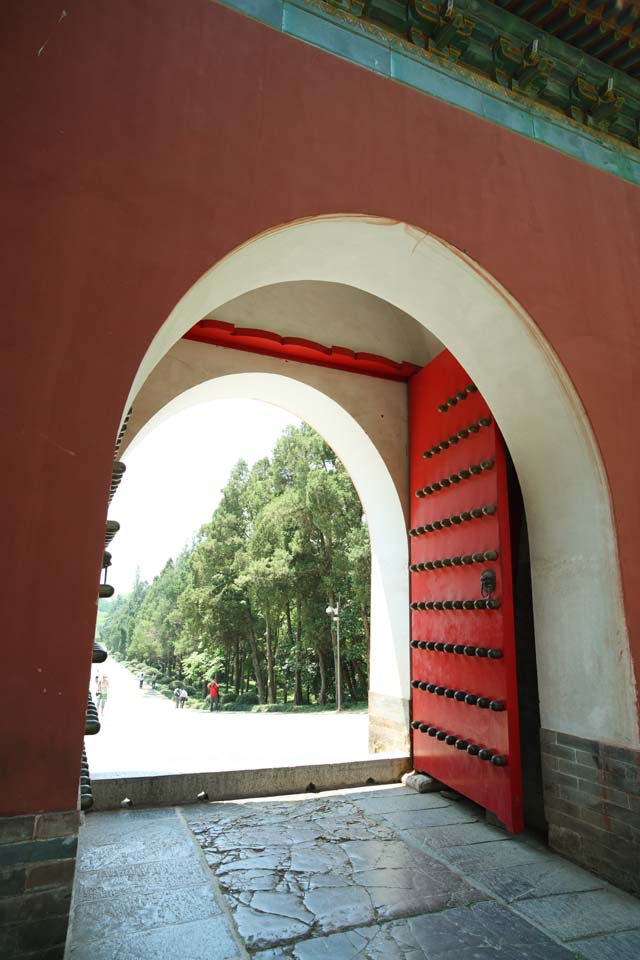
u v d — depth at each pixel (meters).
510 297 3.40
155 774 4.15
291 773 4.55
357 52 3.32
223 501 27.14
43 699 1.94
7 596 1.95
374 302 5.81
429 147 3.38
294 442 23.62
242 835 3.53
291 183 2.87
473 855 3.32
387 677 5.59
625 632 3.15
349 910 2.62
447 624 4.53
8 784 1.85
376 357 5.63
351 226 3.07
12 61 2.41
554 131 3.96
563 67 4.02
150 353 2.52
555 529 3.68
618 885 2.97
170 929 2.40
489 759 3.80
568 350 3.49
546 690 3.63
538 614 3.76
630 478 3.46
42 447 2.10
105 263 2.36
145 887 2.78
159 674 46.41
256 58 2.99
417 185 3.25
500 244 3.45
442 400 5.11
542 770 3.58
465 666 4.24
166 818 3.81
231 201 2.69
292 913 2.58
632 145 4.36
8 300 2.17
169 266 2.48
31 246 2.25
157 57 2.73
